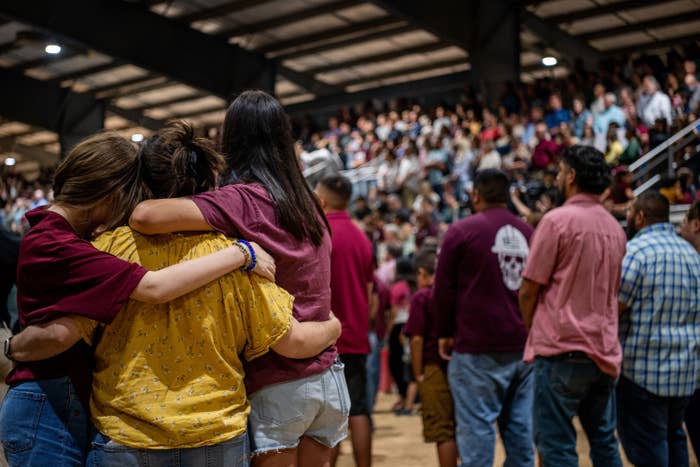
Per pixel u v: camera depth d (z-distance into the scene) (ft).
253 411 6.17
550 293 9.86
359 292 12.56
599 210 9.95
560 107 40.68
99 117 70.13
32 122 66.23
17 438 5.70
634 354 10.23
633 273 10.19
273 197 6.33
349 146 51.21
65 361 5.84
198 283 5.61
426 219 32.30
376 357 20.29
